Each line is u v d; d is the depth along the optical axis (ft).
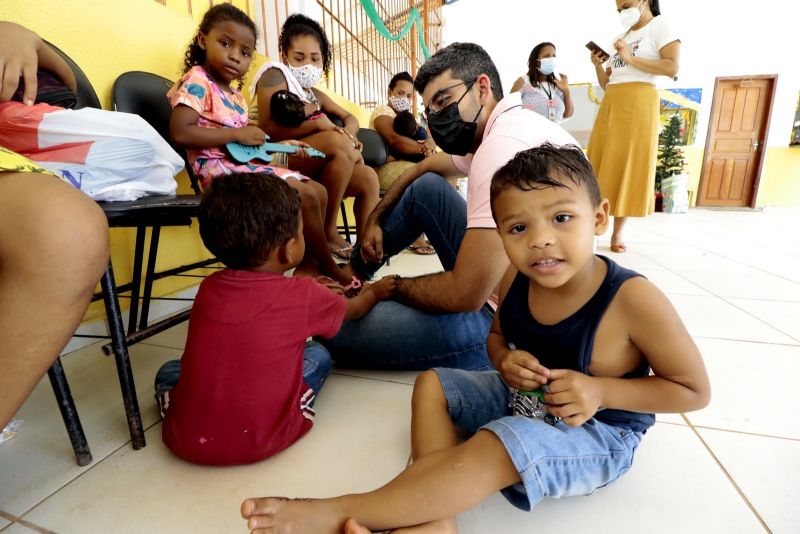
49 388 3.48
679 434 2.76
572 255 1.95
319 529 1.78
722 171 21.81
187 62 4.85
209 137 4.20
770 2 19.47
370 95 13.21
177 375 3.05
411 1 16.06
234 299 2.52
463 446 1.94
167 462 2.58
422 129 10.20
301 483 2.39
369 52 12.33
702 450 2.60
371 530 1.82
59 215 1.70
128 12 4.77
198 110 4.28
